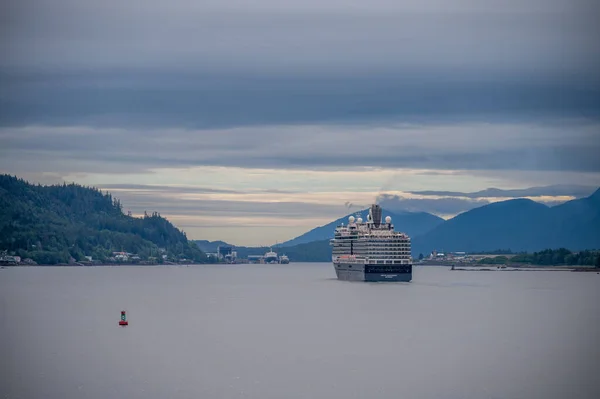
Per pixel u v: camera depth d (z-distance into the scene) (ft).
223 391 499.10
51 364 581.94
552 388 506.07
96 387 510.99
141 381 525.34
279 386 510.17
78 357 609.83
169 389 504.02
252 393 493.77
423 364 574.15
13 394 495.82
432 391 498.28
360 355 610.65
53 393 497.87
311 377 533.96
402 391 497.87
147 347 654.53
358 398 483.10
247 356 608.19
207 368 564.30
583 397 486.79
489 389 503.20
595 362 581.12
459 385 512.22
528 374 542.16
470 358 597.11
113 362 588.09
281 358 599.16
